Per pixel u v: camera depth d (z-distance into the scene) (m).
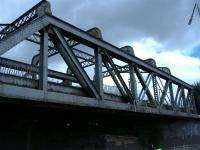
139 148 34.31
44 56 17.39
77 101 18.91
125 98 25.28
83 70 20.00
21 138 21.66
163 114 31.77
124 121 32.88
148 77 30.86
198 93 50.19
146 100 29.73
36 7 18.44
